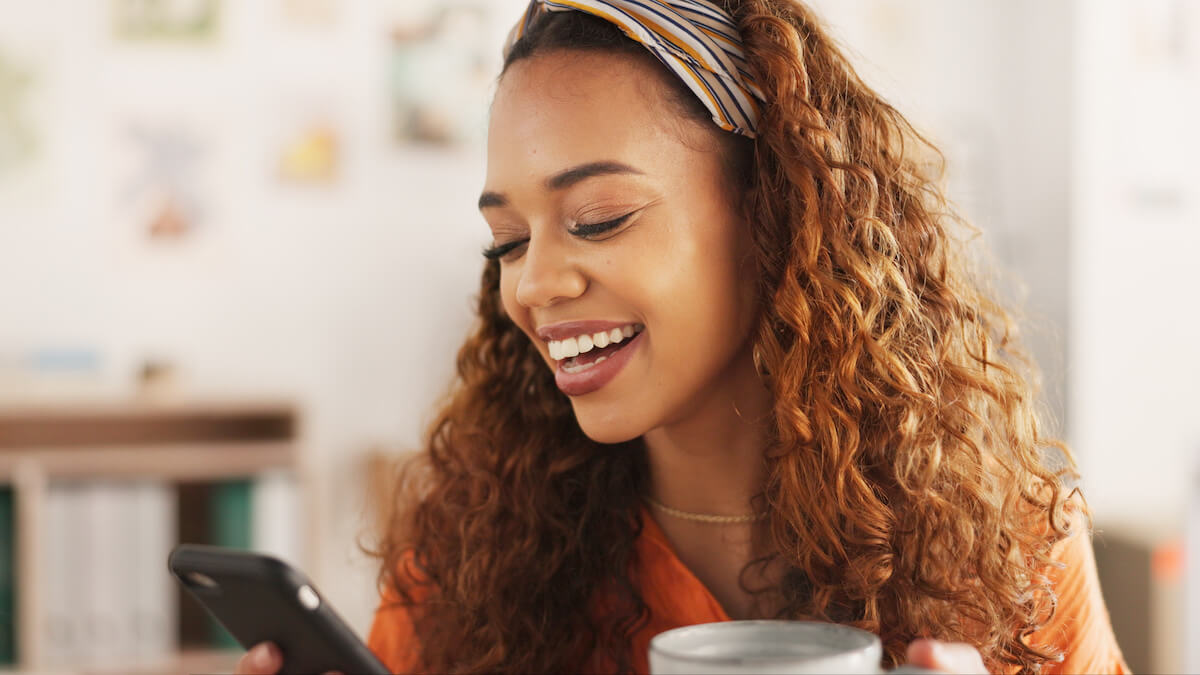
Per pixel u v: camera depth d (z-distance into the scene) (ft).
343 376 10.56
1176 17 10.70
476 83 10.69
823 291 2.89
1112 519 9.40
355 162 10.52
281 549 9.09
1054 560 3.07
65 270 10.02
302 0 10.36
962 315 3.22
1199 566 8.73
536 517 3.25
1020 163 11.37
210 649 8.94
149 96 10.14
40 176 9.95
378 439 10.62
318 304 10.50
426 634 3.36
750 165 2.86
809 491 2.88
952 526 2.91
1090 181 10.59
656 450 3.10
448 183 10.70
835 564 2.90
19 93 9.90
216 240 10.29
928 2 11.26
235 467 9.03
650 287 2.66
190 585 2.15
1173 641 8.49
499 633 3.19
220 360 10.34
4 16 9.87
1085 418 10.62
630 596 3.13
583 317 2.71
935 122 11.27
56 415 8.68
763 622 1.90
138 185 10.14
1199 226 10.78
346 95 10.48
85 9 10.00
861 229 2.98
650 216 2.67
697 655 1.82
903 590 2.88
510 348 3.45
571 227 2.69
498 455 3.35
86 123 10.03
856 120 3.11
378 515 9.37
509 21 10.75
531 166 2.68
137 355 10.17
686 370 2.76
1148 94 10.68
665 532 3.17
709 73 2.75
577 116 2.66
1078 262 10.59
